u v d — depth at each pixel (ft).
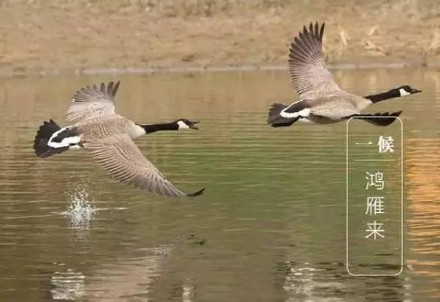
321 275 44.47
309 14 141.49
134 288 42.96
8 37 132.05
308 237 50.21
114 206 56.80
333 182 61.72
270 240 49.52
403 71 123.13
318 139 76.18
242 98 99.96
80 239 50.08
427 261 46.24
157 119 85.71
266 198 57.93
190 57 130.93
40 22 135.74
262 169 65.67
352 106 37.78
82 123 35.88
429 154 69.92
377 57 131.64
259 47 133.28
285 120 37.32
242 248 48.42
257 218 53.67
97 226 52.54
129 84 114.32
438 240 49.34
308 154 70.44
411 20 140.15
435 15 141.59
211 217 54.29
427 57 131.95
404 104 94.38
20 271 45.32
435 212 54.39
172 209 55.88
